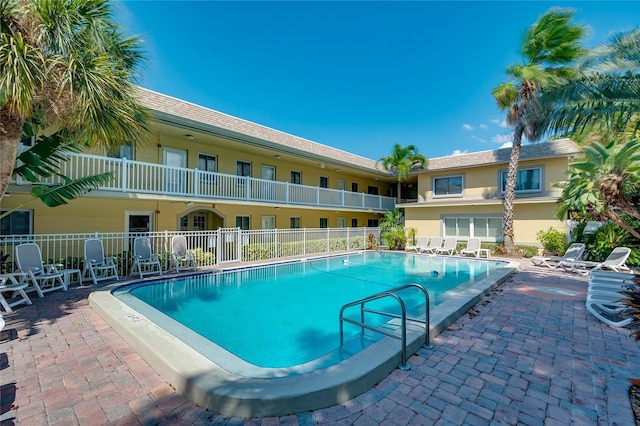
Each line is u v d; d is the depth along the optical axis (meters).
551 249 14.73
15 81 4.35
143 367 3.70
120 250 11.67
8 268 7.68
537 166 16.52
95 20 5.25
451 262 14.90
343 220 23.45
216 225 15.77
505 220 15.71
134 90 6.40
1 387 3.24
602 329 5.01
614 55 5.55
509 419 2.71
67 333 4.80
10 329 4.97
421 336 4.25
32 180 6.68
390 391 3.17
